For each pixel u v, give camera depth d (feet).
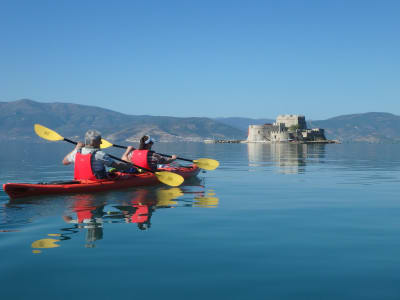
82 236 13.97
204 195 25.09
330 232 14.93
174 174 26.71
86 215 17.79
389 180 35.32
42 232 14.48
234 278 9.85
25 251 12.01
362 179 36.14
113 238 13.67
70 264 10.84
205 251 12.23
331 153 116.47
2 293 8.82
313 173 42.78
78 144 25.99
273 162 65.87
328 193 26.50
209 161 33.58
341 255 11.84
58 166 51.31
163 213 18.57
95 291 8.97
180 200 22.67
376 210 19.84
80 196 23.08
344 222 16.80
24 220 16.56
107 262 11.04
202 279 9.78
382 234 14.57
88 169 24.85
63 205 20.20
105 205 20.48
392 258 11.50
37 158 75.05
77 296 8.68
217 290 9.06
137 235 14.17
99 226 15.61
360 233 14.74
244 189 28.53
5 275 9.97
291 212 19.17
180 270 10.43
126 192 25.36
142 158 29.53
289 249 12.51
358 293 8.88
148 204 21.08
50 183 23.81
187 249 12.42
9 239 13.43
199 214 18.40
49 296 8.67
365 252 12.16
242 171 45.21
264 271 10.37
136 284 9.42
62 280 9.66
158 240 13.51
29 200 21.45
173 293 8.87
